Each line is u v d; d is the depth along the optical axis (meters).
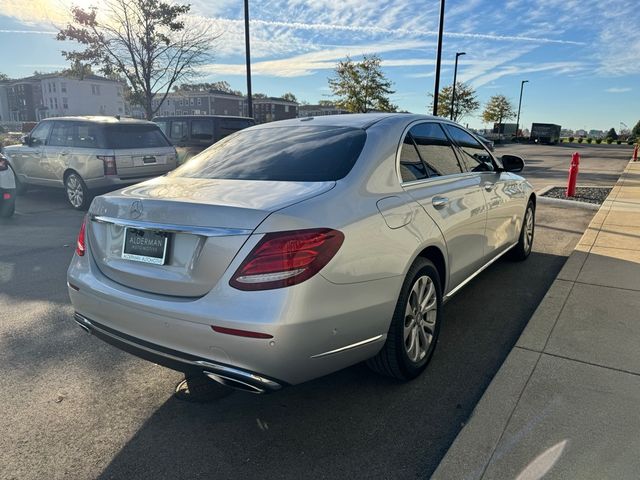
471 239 3.88
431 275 3.24
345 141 3.17
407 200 3.05
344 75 28.17
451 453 2.38
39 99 82.69
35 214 9.30
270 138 3.56
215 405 2.99
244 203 2.45
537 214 8.84
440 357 3.49
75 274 2.99
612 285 4.54
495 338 3.78
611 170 18.91
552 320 3.79
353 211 2.61
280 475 2.38
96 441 2.65
